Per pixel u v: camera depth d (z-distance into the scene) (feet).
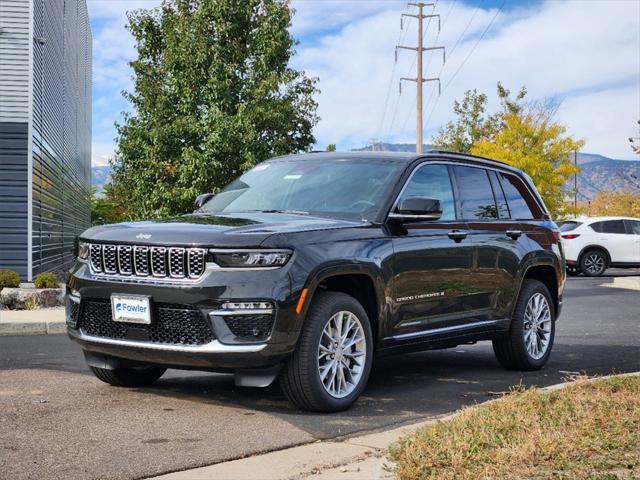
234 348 17.93
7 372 24.53
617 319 42.80
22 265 61.31
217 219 20.03
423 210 20.90
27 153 61.52
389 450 14.61
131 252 18.97
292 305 18.17
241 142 73.72
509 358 26.04
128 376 21.90
